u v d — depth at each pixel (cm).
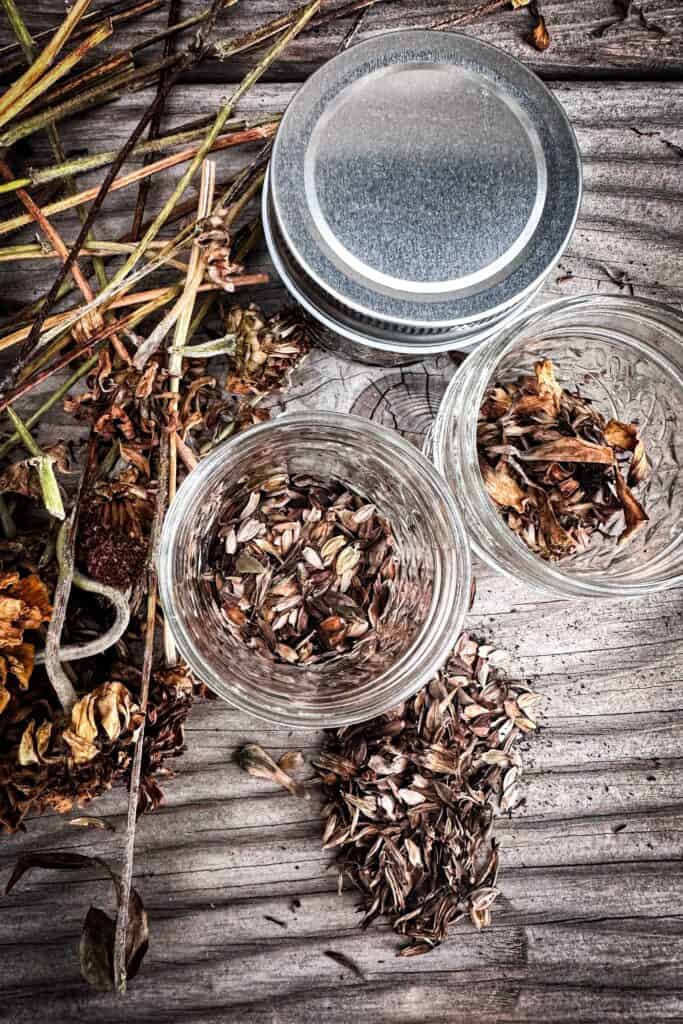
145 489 29
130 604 30
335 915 35
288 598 33
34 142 32
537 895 35
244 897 34
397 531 33
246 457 30
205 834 34
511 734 35
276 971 34
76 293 33
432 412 34
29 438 28
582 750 35
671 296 34
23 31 28
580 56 34
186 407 29
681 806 35
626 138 34
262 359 30
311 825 34
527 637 35
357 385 34
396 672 30
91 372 30
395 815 33
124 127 33
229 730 34
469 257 28
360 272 28
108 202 33
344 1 33
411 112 28
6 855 34
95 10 32
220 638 31
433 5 33
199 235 27
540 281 29
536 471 32
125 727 28
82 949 29
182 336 28
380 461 30
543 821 35
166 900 34
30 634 31
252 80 28
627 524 32
